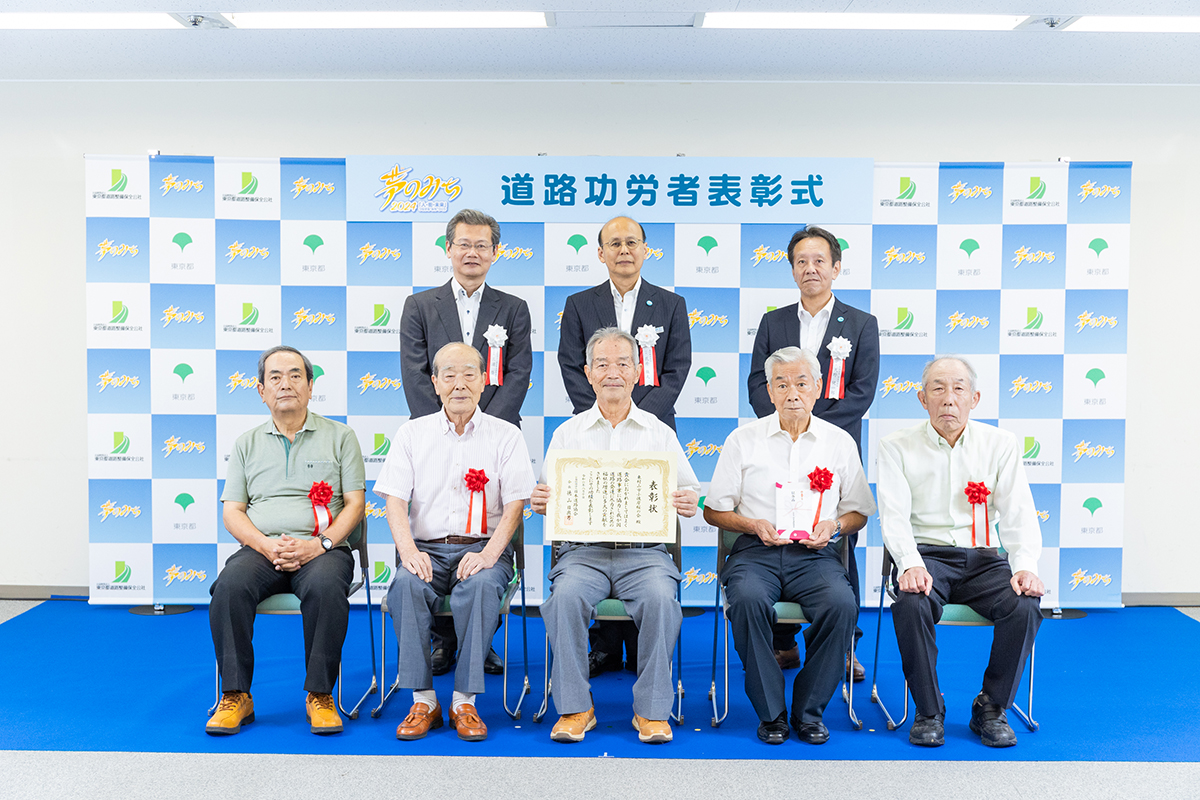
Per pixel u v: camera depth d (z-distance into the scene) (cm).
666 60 393
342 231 400
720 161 398
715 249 399
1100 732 268
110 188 397
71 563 425
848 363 344
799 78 413
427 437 286
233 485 290
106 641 358
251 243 400
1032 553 266
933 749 255
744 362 402
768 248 399
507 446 288
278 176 399
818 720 263
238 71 408
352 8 341
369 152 420
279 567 271
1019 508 274
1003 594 265
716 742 261
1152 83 416
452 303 358
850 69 402
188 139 419
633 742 260
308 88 418
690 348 362
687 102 419
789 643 325
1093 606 403
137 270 399
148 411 402
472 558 267
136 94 418
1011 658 259
